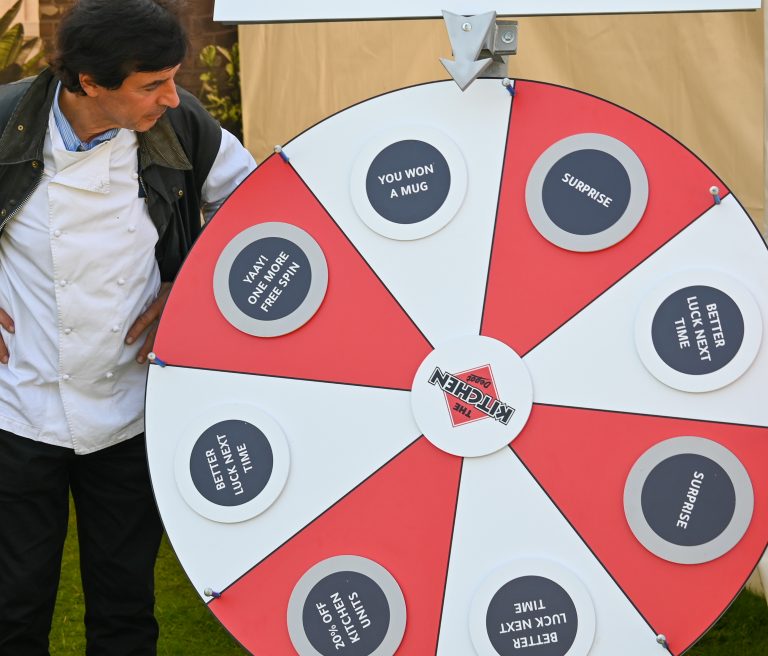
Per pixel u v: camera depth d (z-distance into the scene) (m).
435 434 1.79
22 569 2.06
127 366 2.06
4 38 4.32
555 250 1.79
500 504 1.76
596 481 1.75
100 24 1.73
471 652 1.74
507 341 1.79
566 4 1.82
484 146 1.82
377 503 1.79
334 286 1.83
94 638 2.21
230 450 1.81
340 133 1.85
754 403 1.72
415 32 3.43
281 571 1.79
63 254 1.91
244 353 1.84
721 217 1.75
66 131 1.90
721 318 1.73
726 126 2.92
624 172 1.77
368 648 1.75
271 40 3.62
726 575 1.71
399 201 1.83
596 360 1.77
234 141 2.14
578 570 1.73
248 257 1.85
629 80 3.04
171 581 3.18
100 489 2.13
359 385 1.81
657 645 1.71
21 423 2.01
